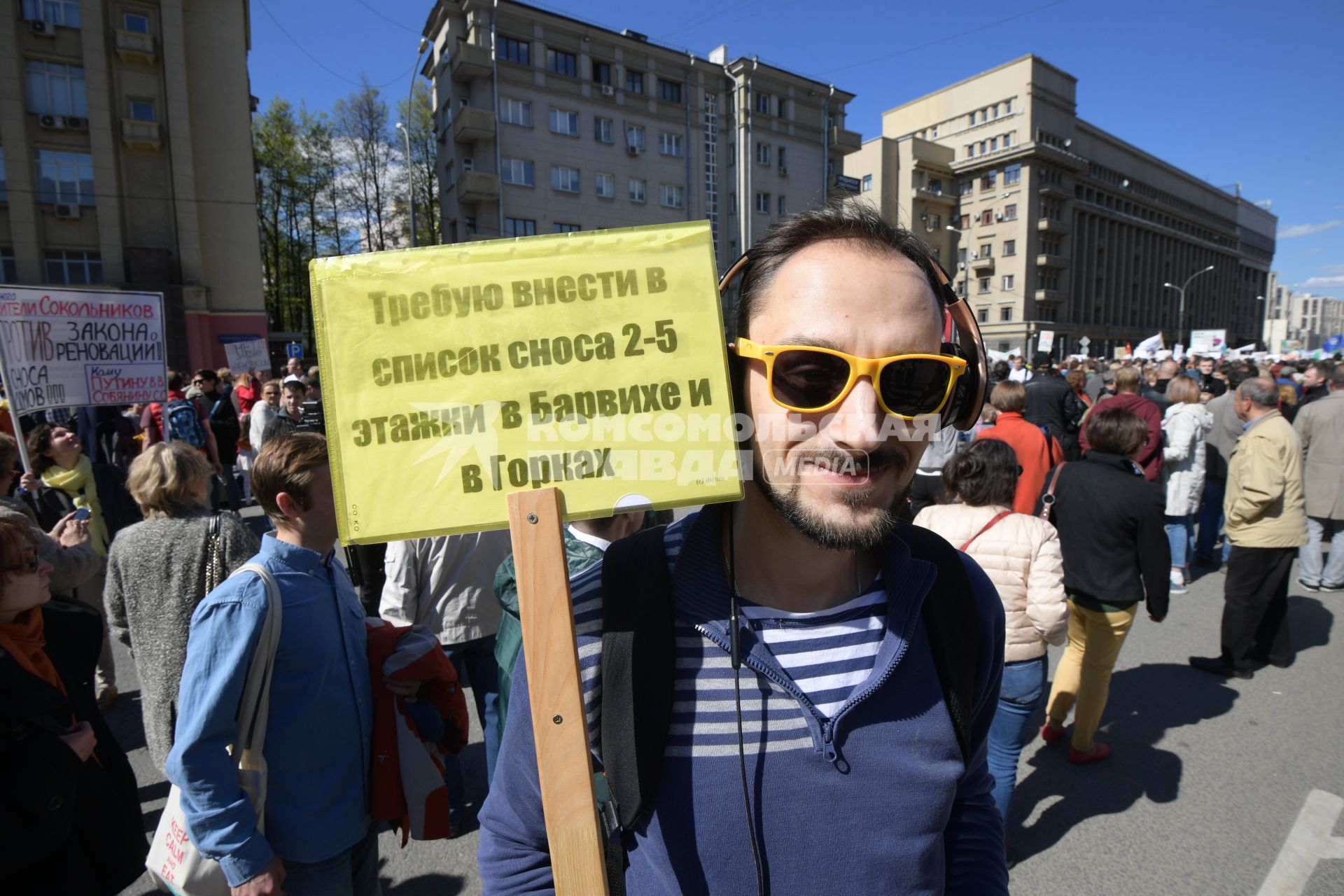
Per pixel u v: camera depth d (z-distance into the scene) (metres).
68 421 7.12
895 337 0.78
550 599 0.71
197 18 20.97
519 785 0.89
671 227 0.79
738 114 33.25
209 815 1.45
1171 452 5.43
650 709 0.82
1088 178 53.72
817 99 35.78
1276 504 3.88
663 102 31.55
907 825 0.83
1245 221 86.12
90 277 19.83
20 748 1.57
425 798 1.81
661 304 0.78
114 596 2.28
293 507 1.71
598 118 29.94
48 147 19.19
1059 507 3.14
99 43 19.25
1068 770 3.15
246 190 21.80
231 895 1.53
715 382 0.78
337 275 0.77
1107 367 18.88
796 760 0.83
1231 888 2.44
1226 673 4.09
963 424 0.94
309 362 28.39
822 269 0.80
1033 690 2.50
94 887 1.81
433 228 33.12
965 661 0.92
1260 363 16.20
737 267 0.90
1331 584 5.62
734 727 0.83
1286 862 2.55
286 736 1.61
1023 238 48.50
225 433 8.05
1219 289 80.00
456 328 0.77
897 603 0.90
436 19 28.75
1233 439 6.29
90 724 1.86
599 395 0.77
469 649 2.83
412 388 0.77
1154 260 64.56
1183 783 3.04
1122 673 4.14
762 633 0.87
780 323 0.81
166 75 20.06
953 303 0.94
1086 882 2.48
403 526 0.76
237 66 21.52
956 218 52.34
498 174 27.44
